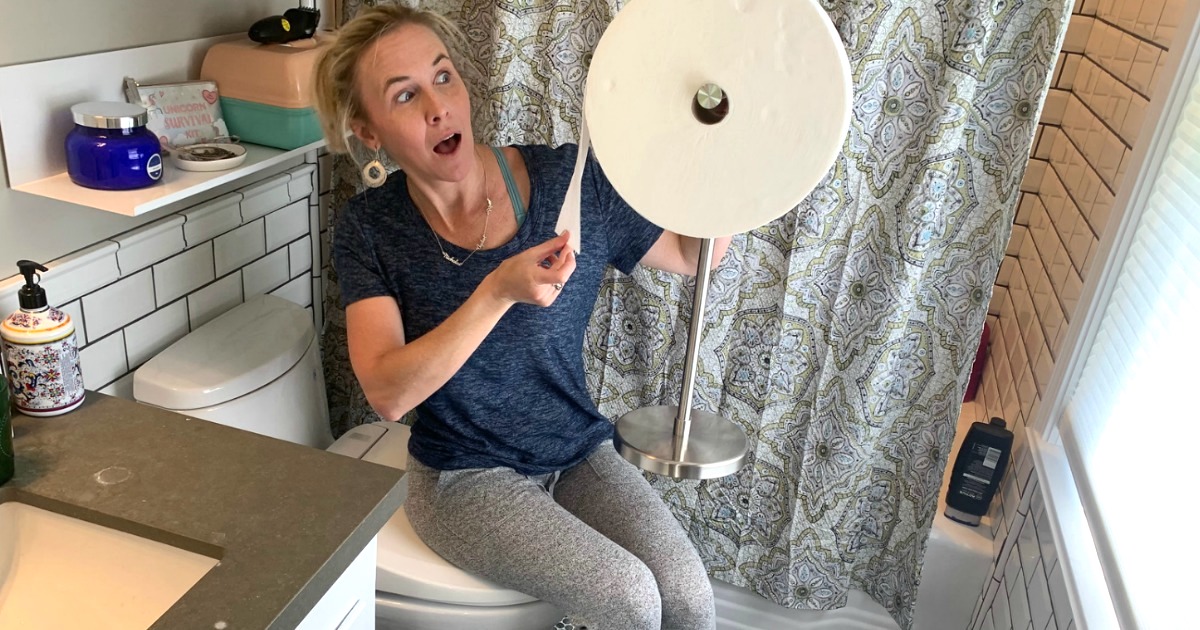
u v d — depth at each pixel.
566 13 1.42
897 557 1.59
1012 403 1.75
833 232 1.39
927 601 1.67
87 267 1.18
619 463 1.37
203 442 0.98
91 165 1.05
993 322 2.08
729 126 0.79
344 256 1.24
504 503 1.24
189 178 1.16
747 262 1.46
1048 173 1.91
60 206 1.13
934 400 1.45
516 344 1.25
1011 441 1.59
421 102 1.13
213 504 0.88
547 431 1.34
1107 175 1.46
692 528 1.68
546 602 1.24
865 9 1.25
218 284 1.45
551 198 1.25
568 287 1.25
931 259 1.37
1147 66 1.38
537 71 1.49
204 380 1.27
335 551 0.83
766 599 1.70
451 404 1.29
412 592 1.23
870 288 1.40
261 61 1.27
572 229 0.94
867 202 1.36
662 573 1.22
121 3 1.17
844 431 1.48
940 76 1.27
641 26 0.79
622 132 0.82
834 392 1.48
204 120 1.28
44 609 0.87
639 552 1.24
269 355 1.37
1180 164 1.20
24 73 1.04
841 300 1.42
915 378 1.45
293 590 0.77
